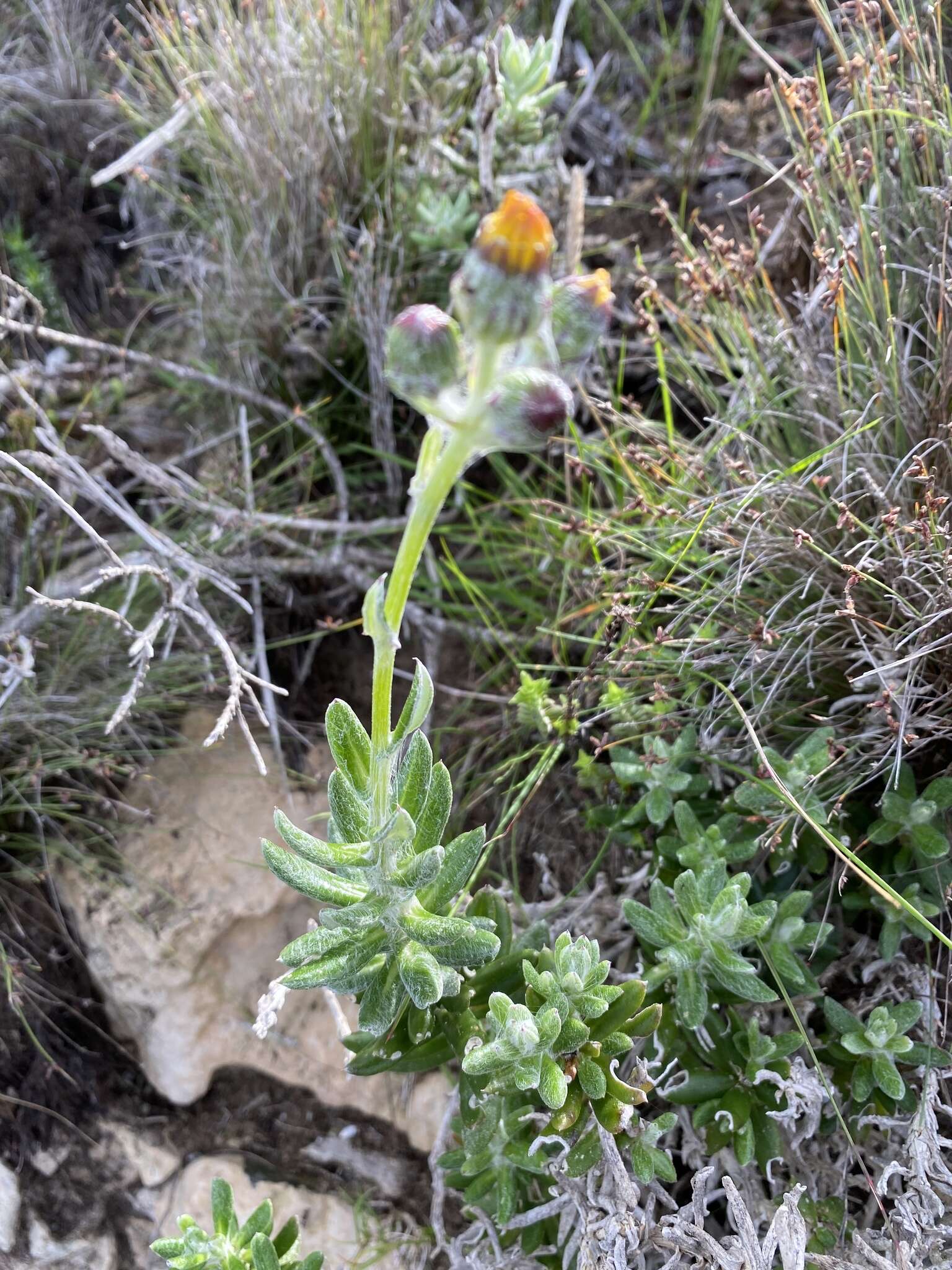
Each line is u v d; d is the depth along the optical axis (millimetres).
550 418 140
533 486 386
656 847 276
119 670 340
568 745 328
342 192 406
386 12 387
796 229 356
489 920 224
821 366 314
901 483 271
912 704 268
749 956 268
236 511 346
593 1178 234
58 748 326
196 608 334
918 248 312
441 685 368
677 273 348
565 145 448
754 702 279
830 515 292
